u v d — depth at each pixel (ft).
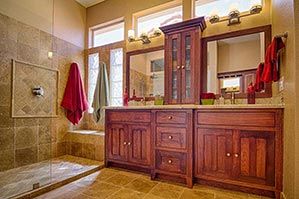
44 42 9.01
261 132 5.12
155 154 6.53
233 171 5.40
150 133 6.73
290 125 4.33
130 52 9.91
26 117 8.04
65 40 10.18
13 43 7.66
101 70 10.33
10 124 7.46
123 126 7.43
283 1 5.06
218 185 5.82
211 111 5.74
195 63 7.51
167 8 9.20
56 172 6.91
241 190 5.52
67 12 10.37
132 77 9.78
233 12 7.22
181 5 8.84
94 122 10.75
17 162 7.61
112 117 7.75
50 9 9.38
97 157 8.82
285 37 4.77
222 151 5.56
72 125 10.36
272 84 6.54
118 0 10.50
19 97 7.79
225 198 5.16
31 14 8.44
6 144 7.29
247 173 5.23
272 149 5.00
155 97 8.81
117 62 10.46
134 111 7.16
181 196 5.27
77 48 10.94
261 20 6.93
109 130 7.83
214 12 7.65
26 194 5.08
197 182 6.10
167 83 8.11
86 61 11.39
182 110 6.09
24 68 8.05
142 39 9.44
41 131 8.68
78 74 10.48
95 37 11.47
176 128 6.18
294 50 4.11
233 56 7.37
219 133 5.62
